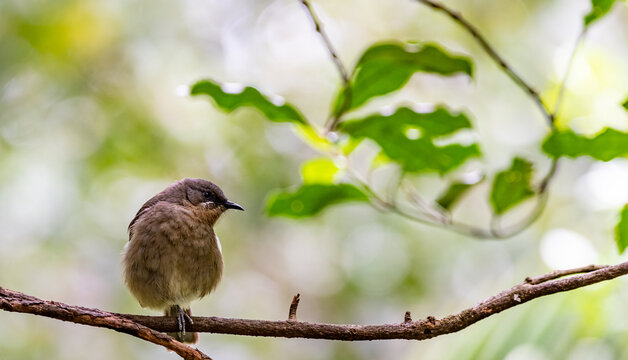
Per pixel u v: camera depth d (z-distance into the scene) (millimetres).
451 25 14344
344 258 13844
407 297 13461
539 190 6117
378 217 13625
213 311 13852
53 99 13445
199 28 14180
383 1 14789
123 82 13742
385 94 5980
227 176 13742
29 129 13203
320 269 14078
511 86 13852
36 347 12570
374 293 13641
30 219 12688
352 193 6586
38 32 13422
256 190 13719
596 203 8750
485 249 13102
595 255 8500
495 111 13867
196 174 13641
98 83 13664
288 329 5695
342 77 5855
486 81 14055
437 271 13328
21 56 13484
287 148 13867
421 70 5855
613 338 7016
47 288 12570
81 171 13133
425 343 7789
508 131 13672
